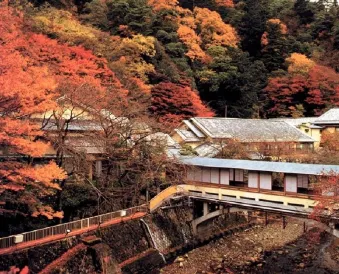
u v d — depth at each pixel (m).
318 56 69.25
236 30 72.31
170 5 63.88
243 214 31.72
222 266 23.83
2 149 16.33
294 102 59.56
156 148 26.58
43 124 21.83
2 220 19.16
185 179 27.20
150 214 24.78
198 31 65.25
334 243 27.59
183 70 54.81
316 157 35.41
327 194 20.55
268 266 23.86
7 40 20.66
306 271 23.05
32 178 16.44
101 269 19.22
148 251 23.17
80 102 22.61
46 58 33.12
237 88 57.34
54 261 17.84
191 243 26.36
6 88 14.27
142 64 47.50
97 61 38.94
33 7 47.72
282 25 74.25
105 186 24.42
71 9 54.84
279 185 26.33
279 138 40.44
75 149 23.09
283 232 30.38
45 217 20.73
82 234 19.95
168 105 42.84
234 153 33.81
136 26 53.47
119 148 24.59
